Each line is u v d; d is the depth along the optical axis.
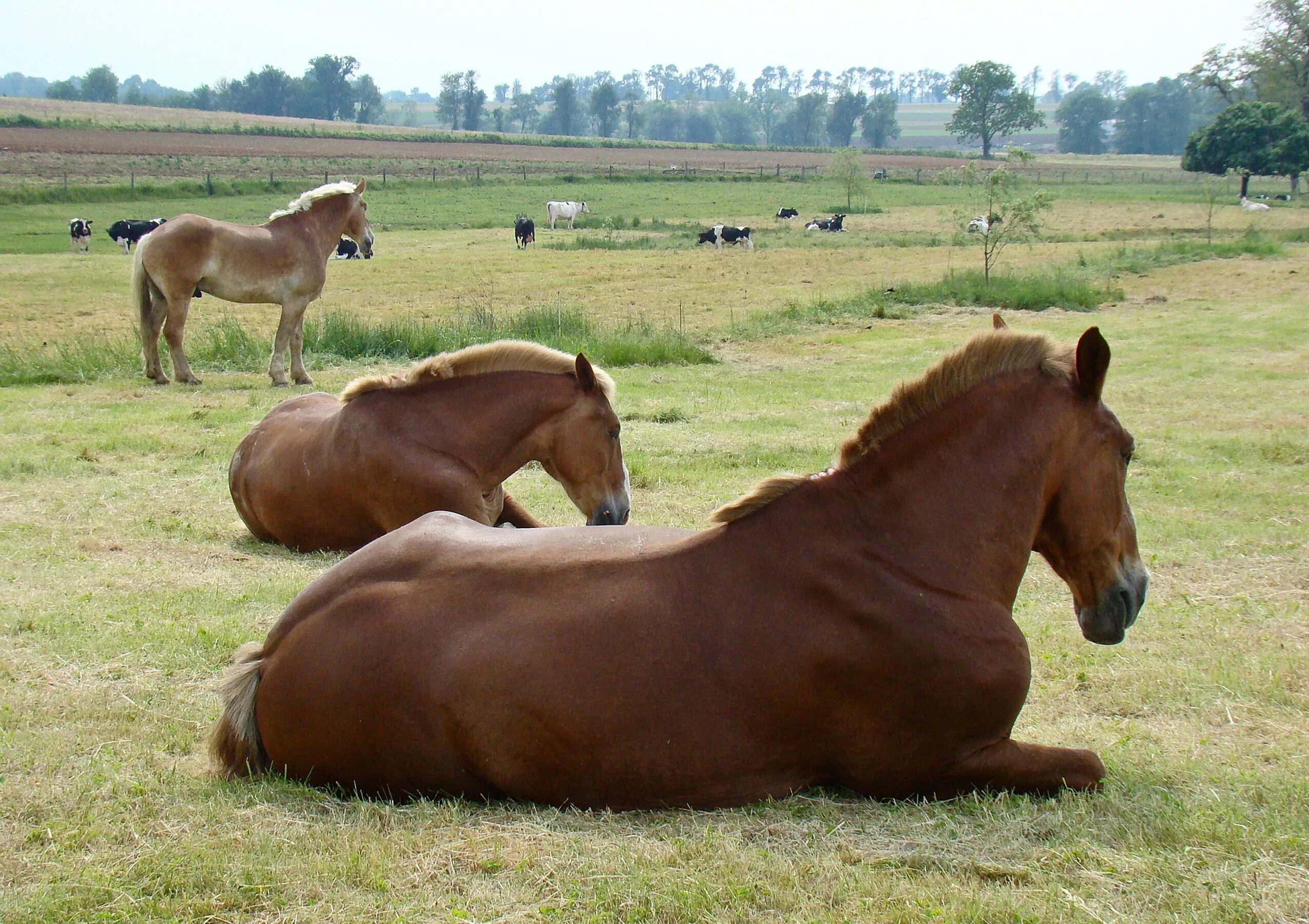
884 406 3.87
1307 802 3.78
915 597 3.64
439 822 3.51
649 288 29.48
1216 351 17.69
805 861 3.30
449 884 3.20
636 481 9.88
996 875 3.25
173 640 5.66
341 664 3.64
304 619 3.79
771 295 27.78
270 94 188.00
